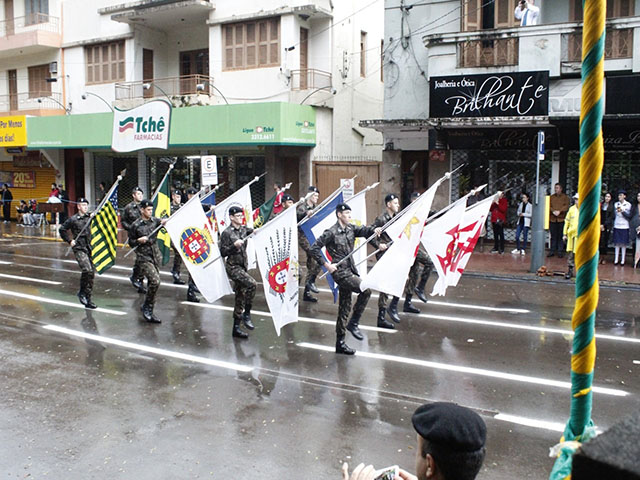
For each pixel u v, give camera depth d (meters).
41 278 14.43
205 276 10.02
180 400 6.87
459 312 11.04
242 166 22.91
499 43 16.95
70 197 27.52
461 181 18.95
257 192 22.56
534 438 5.86
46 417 6.40
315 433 6.00
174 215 10.04
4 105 29.34
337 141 22.47
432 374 7.69
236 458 5.48
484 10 18.14
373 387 7.24
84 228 11.42
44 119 25.42
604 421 6.22
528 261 16.44
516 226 18.66
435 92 17.47
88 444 5.78
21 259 17.42
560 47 16.25
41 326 10.06
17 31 28.08
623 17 15.65
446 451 2.07
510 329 9.82
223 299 12.31
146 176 25.16
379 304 9.96
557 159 17.53
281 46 21.53
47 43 26.64
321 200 21.17
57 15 26.98
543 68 16.44
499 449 5.63
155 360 8.31
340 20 22.14
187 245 10.06
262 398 6.93
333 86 22.03
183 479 5.12
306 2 21.05
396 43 19.50
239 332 9.43
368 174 20.50
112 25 25.22
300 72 21.48
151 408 6.64
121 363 8.18
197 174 23.95
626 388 7.17
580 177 1.87
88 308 11.36
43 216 27.02
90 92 26.06
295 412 6.52
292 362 8.20
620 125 15.94
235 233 9.48
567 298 12.19
